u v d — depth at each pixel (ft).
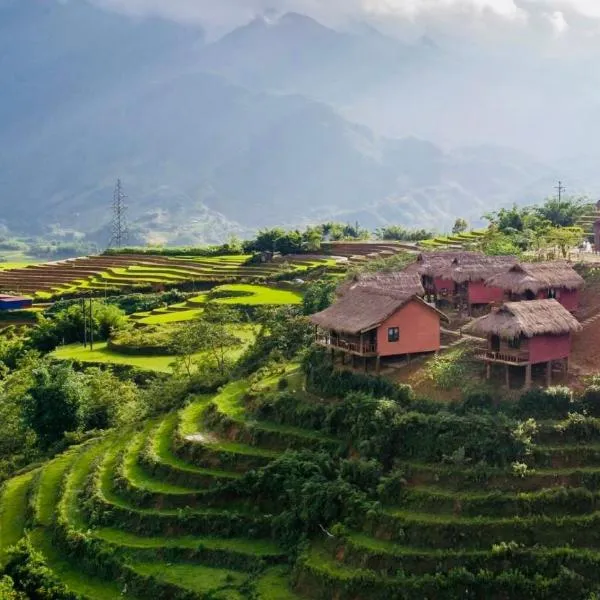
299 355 243.81
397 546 150.00
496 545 142.92
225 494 179.93
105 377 283.18
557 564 139.44
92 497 192.65
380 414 176.45
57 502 199.82
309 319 223.30
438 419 170.81
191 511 178.50
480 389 183.83
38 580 166.61
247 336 314.76
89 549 174.40
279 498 174.19
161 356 339.16
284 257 540.52
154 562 168.25
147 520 179.52
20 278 566.77
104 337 394.93
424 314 207.00
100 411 266.57
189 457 198.49
